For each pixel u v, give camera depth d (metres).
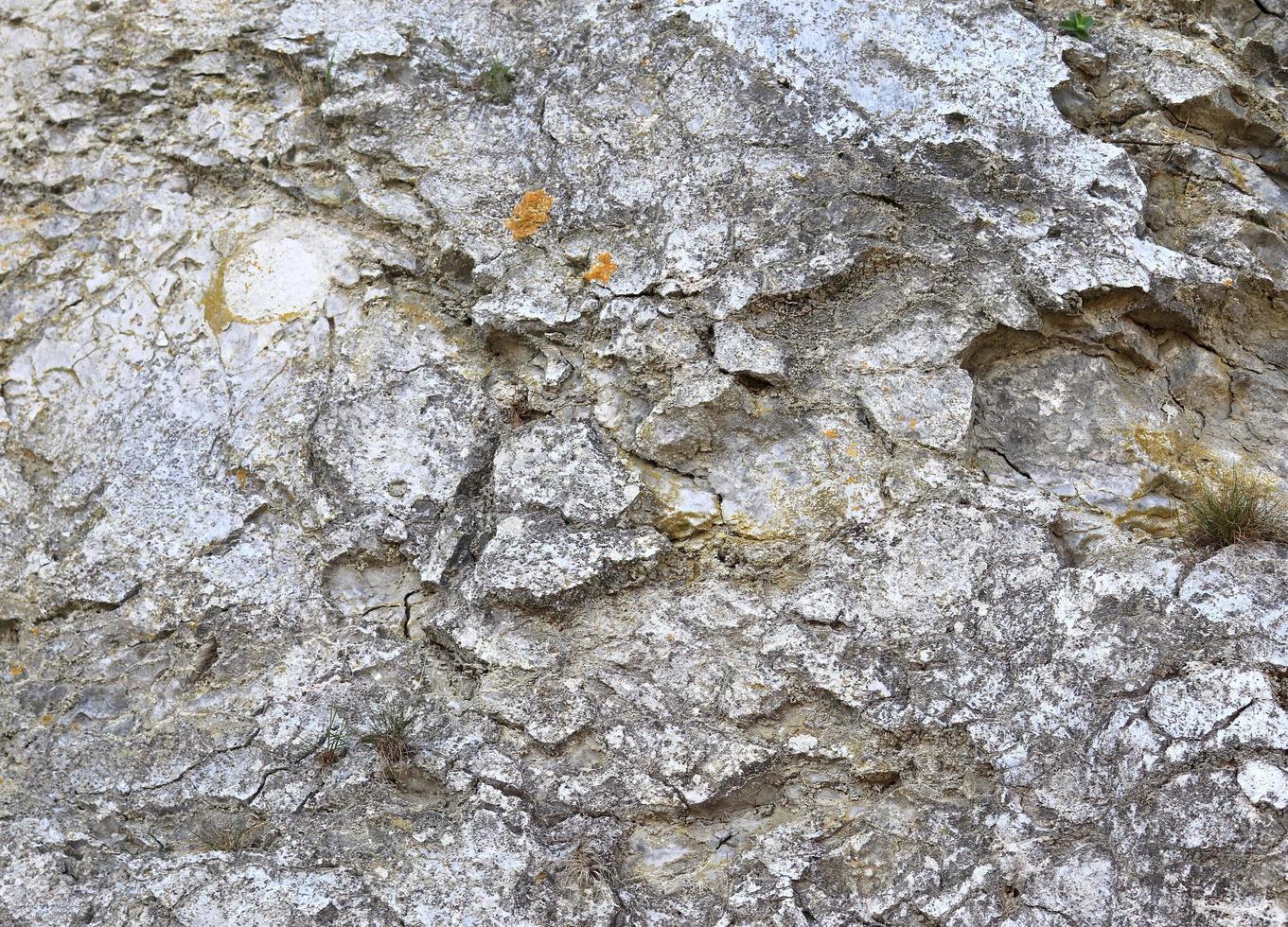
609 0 3.58
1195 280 3.16
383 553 3.15
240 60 3.74
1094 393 3.10
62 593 3.25
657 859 2.79
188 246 3.57
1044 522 2.90
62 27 3.89
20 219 3.71
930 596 2.86
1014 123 3.28
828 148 3.27
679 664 2.91
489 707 2.92
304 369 3.37
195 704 3.08
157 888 2.78
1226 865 2.48
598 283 3.25
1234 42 3.60
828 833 2.75
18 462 3.46
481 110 3.55
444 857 2.76
